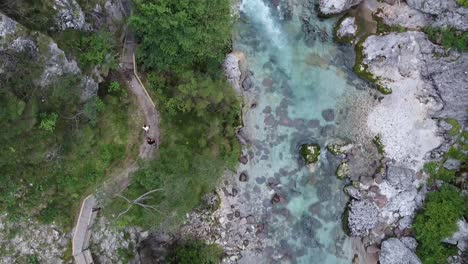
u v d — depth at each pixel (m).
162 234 32.28
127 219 28.78
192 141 31.19
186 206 29.84
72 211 27.73
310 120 34.41
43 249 26.70
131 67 30.06
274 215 34.34
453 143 34.44
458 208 33.59
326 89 34.41
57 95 25.19
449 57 33.59
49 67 24.55
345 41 34.16
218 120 31.39
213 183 31.62
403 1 33.81
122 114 29.48
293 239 34.41
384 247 34.38
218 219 33.47
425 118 34.44
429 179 34.59
